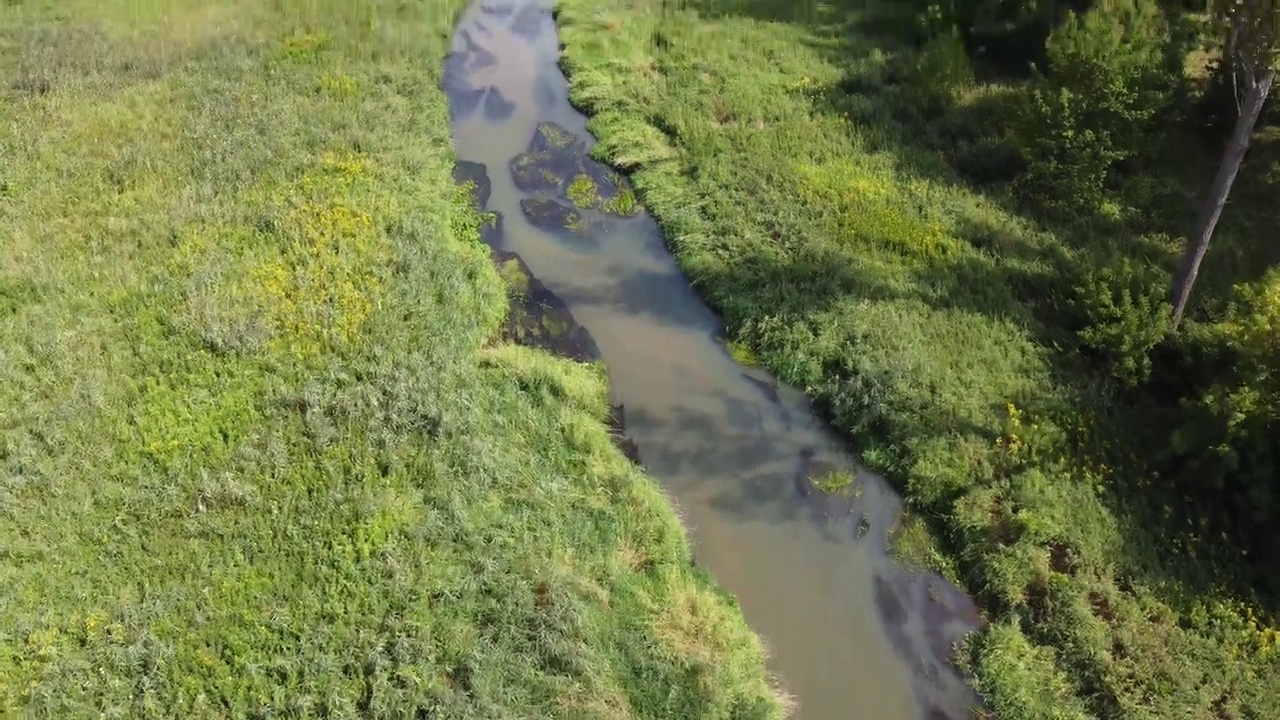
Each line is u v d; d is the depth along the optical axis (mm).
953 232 18844
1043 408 14867
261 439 14234
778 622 13031
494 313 17781
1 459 13922
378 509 13258
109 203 19094
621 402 16406
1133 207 18828
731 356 17281
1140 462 14008
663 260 19656
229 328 15930
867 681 12344
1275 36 12898
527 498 13898
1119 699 11422
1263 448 12898
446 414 14656
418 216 19484
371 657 11477
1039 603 12719
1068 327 16672
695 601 12875
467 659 11633
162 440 14125
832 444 15609
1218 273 16844
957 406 15141
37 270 17156
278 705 11086
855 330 16672
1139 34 19234
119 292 16703
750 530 14281
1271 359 13000
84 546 12758
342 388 15250
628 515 13984
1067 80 19234
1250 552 12828
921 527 14133
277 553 12742
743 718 11578
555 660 11828
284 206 19188
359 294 17000
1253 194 18875
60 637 11648
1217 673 11539
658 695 11695
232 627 11812
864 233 18906
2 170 19891
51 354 15445
